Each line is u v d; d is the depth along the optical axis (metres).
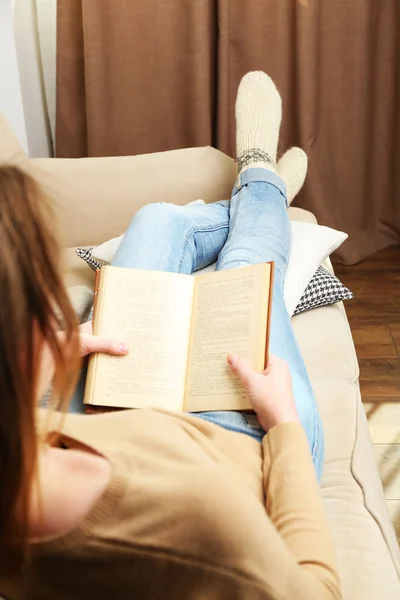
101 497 0.52
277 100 2.00
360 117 2.56
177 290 1.12
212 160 1.87
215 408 1.01
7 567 0.51
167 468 0.57
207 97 2.49
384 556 0.97
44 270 0.49
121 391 1.05
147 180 1.83
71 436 0.58
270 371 0.97
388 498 1.61
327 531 0.73
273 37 2.44
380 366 2.09
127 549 0.52
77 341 0.52
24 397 0.47
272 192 1.60
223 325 1.07
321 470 1.09
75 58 2.50
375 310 2.38
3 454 0.47
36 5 2.51
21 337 0.47
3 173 0.50
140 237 1.36
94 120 2.51
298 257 1.53
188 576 0.53
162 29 2.41
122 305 1.10
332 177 2.63
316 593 0.60
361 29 2.42
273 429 0.86
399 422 1.85
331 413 1.25
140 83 2.50
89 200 1.80
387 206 2.72
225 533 0.53
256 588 0.54
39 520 0.51
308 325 1.48
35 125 2.57
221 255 1.43
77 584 0.54
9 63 2.13
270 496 0.79
